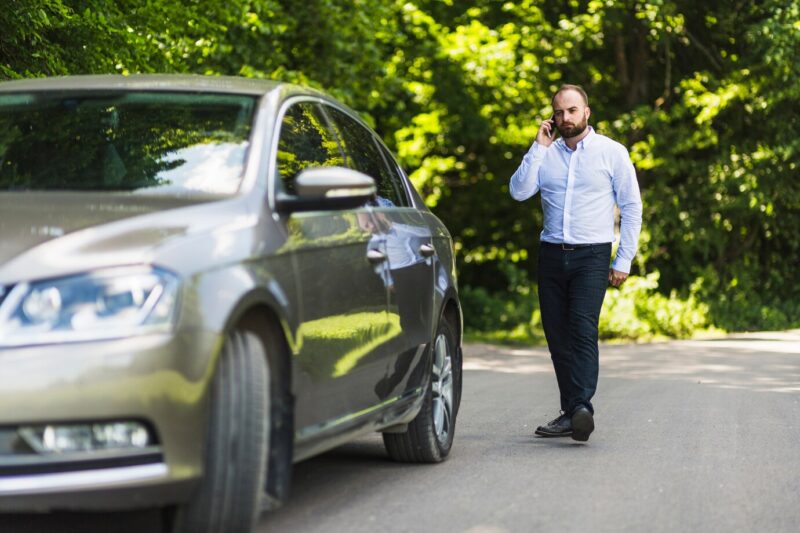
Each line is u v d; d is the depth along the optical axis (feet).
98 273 23.65
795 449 43.86
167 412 23.40
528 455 41.78
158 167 28.91
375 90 118.62
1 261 23.79
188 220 25.89
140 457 23.35
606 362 87.56
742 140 148.77
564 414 46.39
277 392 27.37
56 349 22.95
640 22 148.25
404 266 35.40
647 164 143.84
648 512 32.35
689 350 101.71
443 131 160.86
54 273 23.53
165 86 32.22
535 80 152.25
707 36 148.66
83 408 22.82
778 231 151.02
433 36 153.79
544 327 46.34
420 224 38.63
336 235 30.78
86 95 32.04
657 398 60.75
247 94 31.73
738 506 33.40
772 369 80.59
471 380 72.64
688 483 36.68
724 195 145.48
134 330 23.32
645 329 125.90
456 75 154.51
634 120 144.56
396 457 39.40
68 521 30.63
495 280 180.75
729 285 148.56
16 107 31.78
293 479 36.63
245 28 101.14
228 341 25.20
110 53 59.47
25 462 22.85
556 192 45.47
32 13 51.93
